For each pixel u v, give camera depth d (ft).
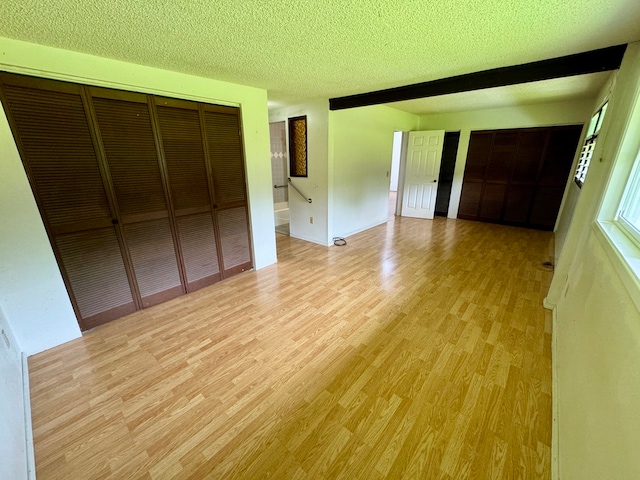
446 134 18.48
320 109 11.85
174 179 7.93
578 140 14.15
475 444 4.22
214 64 6.73
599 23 4.72
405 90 8.98
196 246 8.87
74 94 5.98
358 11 4.26
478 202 18.10
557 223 15.31
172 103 7.50
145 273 7.86
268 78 8.02
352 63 6.72
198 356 6.14
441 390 5.18
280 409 4.85
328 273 10.41
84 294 6.82
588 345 4.12
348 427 4.51
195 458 4.08
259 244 10.67
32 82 5.47
